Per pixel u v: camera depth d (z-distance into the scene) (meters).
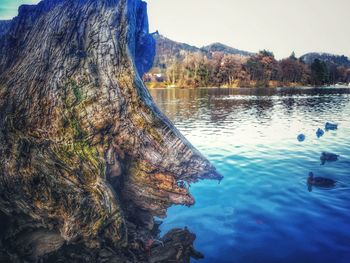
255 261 10.25
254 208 14.02
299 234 11.62
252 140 27.81
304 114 45.47
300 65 161.00
